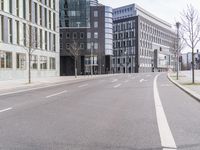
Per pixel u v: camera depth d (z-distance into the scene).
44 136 6.53
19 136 6.54
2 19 38.38
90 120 8.57
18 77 42.25
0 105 12.48
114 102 13.09
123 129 7.26
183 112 10.04
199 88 19.58
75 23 85.94
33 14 47.31
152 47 133.50
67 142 5.98
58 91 20.20
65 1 85.69
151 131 7.00
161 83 28.78
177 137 6.40
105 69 92.06
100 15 90.62
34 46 44.94
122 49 125.50
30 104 12.71
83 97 15.55
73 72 84.12
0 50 37.50
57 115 9.55
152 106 11.61
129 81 33.97
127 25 122.94
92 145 5.73
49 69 54.44
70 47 81.56
